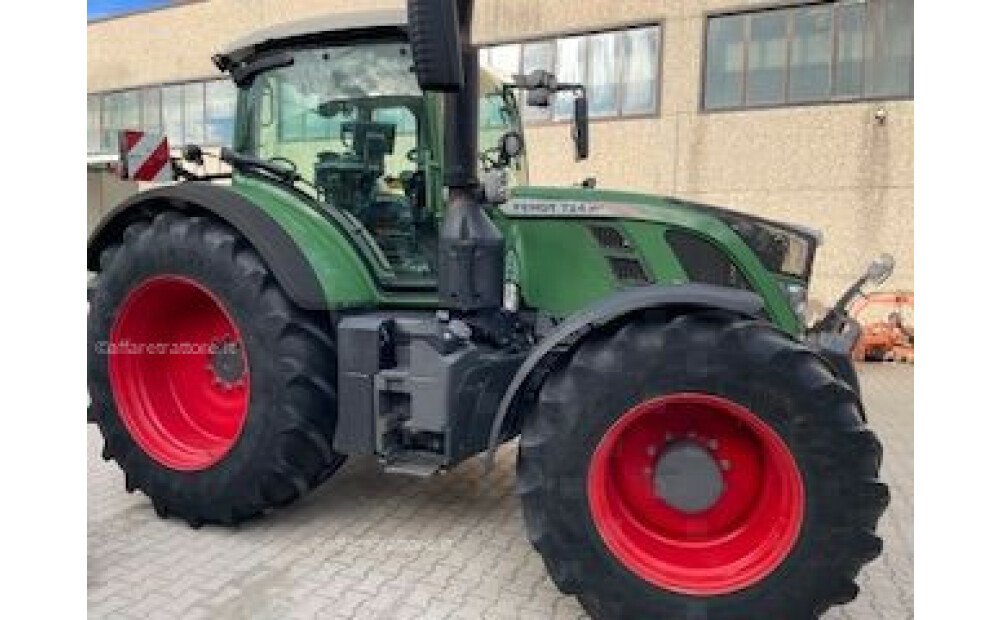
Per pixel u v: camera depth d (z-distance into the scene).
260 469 3.20
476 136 3.08
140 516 3.55
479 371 3.03
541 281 3.45
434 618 2.62
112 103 16.50
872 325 9.55
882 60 9.90
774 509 2.52
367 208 3.62
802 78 10.38
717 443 2.61
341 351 3.14
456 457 3.00
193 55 15.25
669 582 2.47
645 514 2.66
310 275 3.16
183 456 3.43
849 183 10.14
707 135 10.91
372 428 3.10
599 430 2.50
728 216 3.41
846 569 2.36
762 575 2.42
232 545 3.23
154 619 2.60
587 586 2.51
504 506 3.73
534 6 11.92
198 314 3.60
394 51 3.53
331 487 3.98
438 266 3.34
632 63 11.39
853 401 2.39
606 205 3.38
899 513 3.74
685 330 2.46
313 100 3.69
